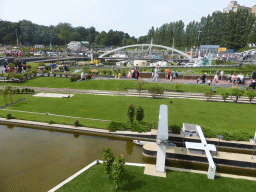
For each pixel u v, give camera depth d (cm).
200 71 5256
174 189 1126
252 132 1838
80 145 1688
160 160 1275
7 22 15200
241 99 2859
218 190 1131
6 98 2842
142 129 1886
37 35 16800
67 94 3084
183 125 1847
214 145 1605
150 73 4241
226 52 11681
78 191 1084
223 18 12625
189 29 15562
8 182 1190
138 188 1123
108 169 1172
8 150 1562
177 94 3086
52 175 1267
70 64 6312
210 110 2430
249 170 1413
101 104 2652
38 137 1811
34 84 3606
